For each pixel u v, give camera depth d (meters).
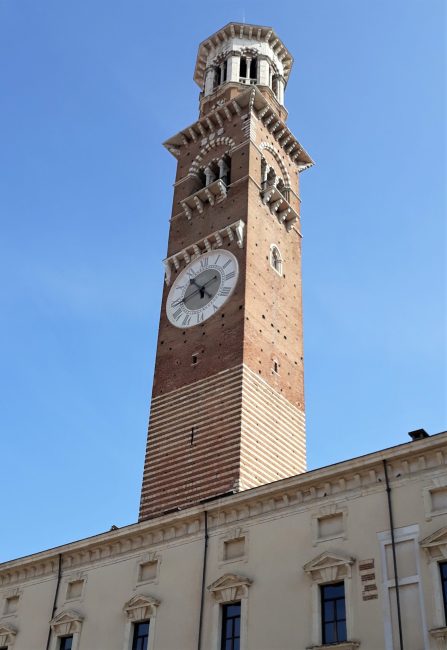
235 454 55.12
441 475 36.03
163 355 66.56
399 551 35.47
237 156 74.56
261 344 62.97
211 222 71.75
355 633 34.78
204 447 57.62
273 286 68.06
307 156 81.81
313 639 35.78
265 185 73.31
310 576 37.56
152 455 60.97
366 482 38.41
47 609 49.25
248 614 38.94
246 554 40.94
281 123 78.75
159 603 43.03
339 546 37.59
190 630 40.62
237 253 66.75
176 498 56.78
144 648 42.66
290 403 63.62
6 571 53.84
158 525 45.72
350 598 35.75
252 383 59.69
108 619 45.22
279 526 40.50
